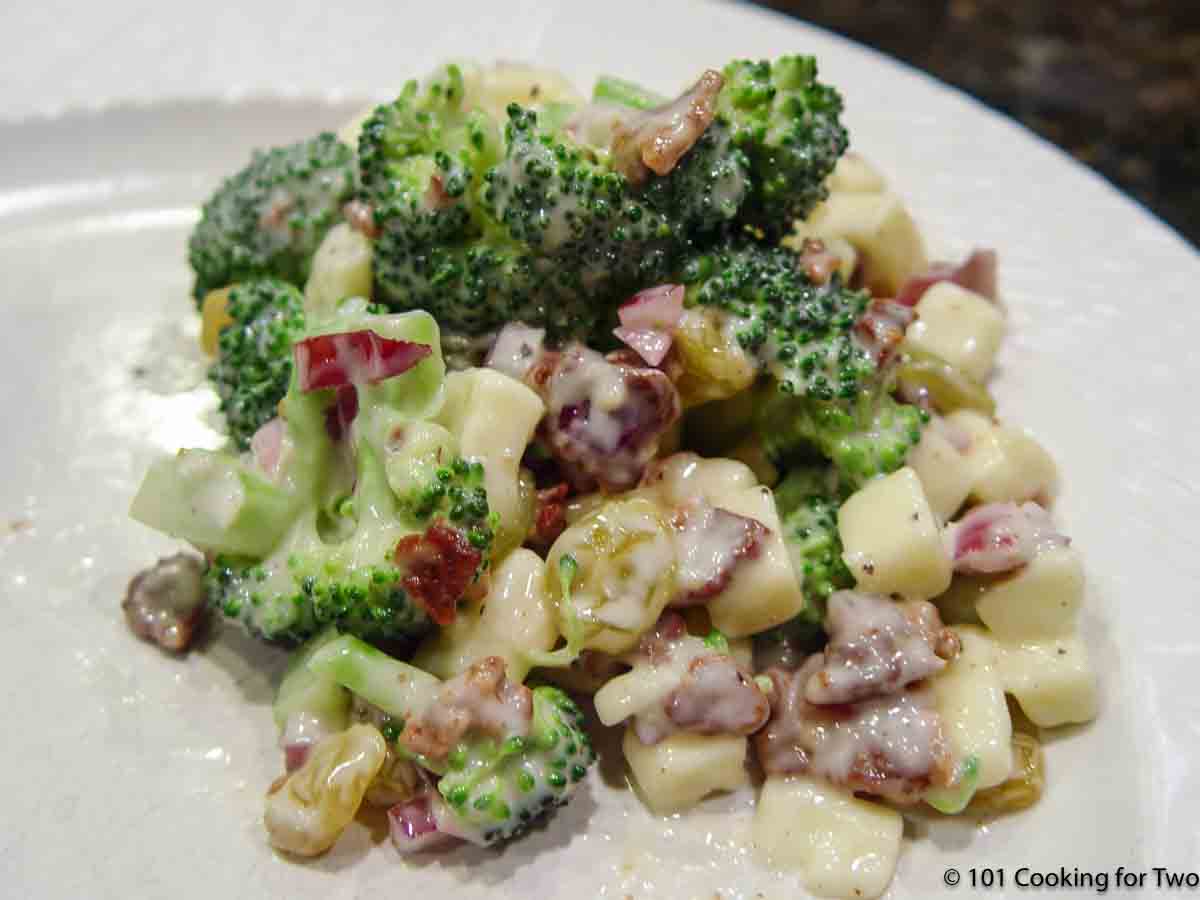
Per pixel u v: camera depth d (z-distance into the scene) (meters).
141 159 0.20
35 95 0.20
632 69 0.20
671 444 0.14
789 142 0.14
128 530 0.15
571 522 0.13
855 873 0.12
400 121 0.14
